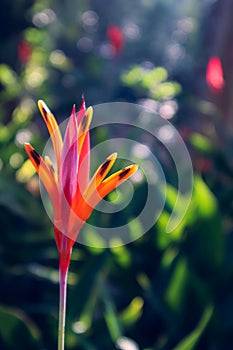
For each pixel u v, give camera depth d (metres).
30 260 1.61
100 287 1.24
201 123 2.79
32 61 4.28
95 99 3.64
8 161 2.10
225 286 1.40
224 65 2.54
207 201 1.39
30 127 2.80
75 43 5.73
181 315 1.31
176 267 1.39
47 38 4.73
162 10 7.21
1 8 4.14
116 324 1.14
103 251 1.29
